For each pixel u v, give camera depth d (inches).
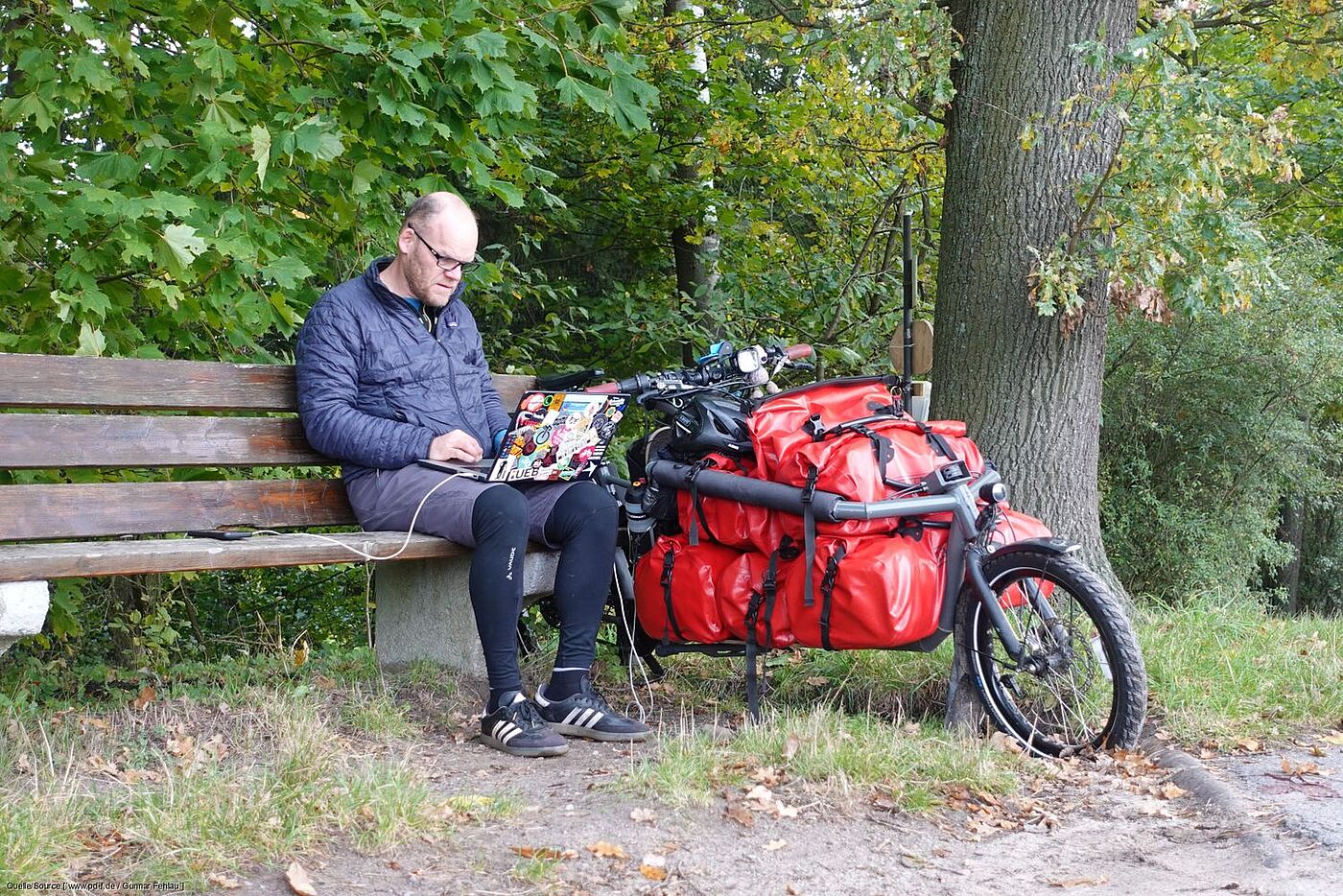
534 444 141.5
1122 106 173.6
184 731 128.6
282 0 175.3
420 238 143.3
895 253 393.1
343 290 144.6
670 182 374.6
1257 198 366.6
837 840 105.2
